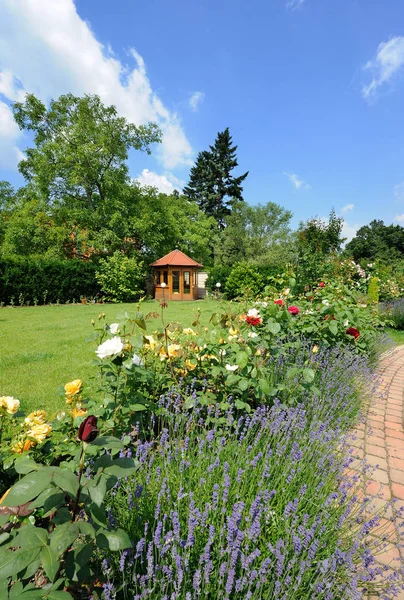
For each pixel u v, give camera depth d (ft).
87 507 3.26
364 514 5.87
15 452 5.26
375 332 17.74
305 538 4.13
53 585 3.03
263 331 11.75
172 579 3.81
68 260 53.88
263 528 4.73
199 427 7.66
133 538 4.39
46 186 61.16
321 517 4.86
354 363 12.67
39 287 49.52
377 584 4.50
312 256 30.09
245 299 16.44
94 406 6.82
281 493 5.40
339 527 4.74
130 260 57.52
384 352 19.98
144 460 5.65
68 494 3.30
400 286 46.52
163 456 5.81
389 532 5.75
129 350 7.47
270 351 10.52
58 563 2.76
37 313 38.01
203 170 147.13
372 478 7.52
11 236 58.03
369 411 11.44
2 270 46.24
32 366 15.34
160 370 9.02
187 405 7.27
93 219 60.23
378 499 6.75
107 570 3.67
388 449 8.89
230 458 5.88
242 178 146.82
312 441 6.68
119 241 60.95
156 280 70.38
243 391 8.14
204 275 83.61
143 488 4.92
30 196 63.98
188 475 5.55
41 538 2.96
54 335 23.58
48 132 61.77
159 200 70.69
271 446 6.74
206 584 3.72
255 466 5.65
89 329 26.35
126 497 4.97
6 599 2.80
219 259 115.65
